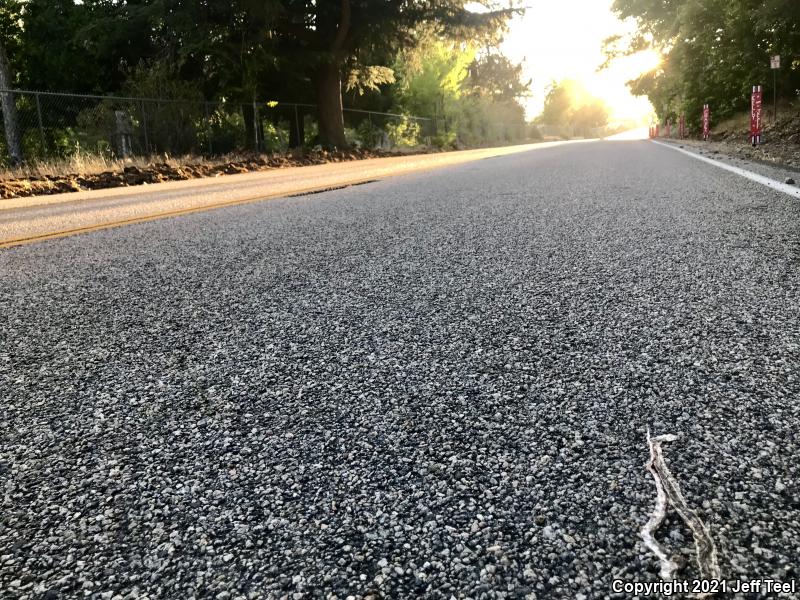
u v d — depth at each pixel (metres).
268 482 1.09
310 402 1.42
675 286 2.27
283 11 20.25
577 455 1.13
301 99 25.86
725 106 22.16
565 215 4.26
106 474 1.14
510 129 56.66
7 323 2.22
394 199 5.94
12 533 0.97
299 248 3.47
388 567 0.86
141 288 2.69
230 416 1.37
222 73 20.03
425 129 36.53
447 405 1.37
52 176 11.28
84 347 1.91
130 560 0.90
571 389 1.42
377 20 22.81
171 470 1.15
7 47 24.42
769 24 14.66
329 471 1.12
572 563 0.85
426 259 3.00
